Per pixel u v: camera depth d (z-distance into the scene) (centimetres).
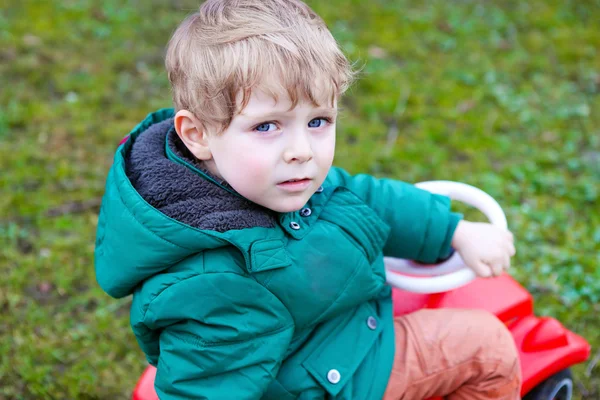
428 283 166
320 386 146
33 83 367
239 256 137
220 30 133
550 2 498
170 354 136
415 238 166
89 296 243
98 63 390
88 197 292
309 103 128
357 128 344
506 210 290
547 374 177
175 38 141
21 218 278
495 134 349
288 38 129
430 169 317
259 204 140
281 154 130
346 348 149
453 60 421
